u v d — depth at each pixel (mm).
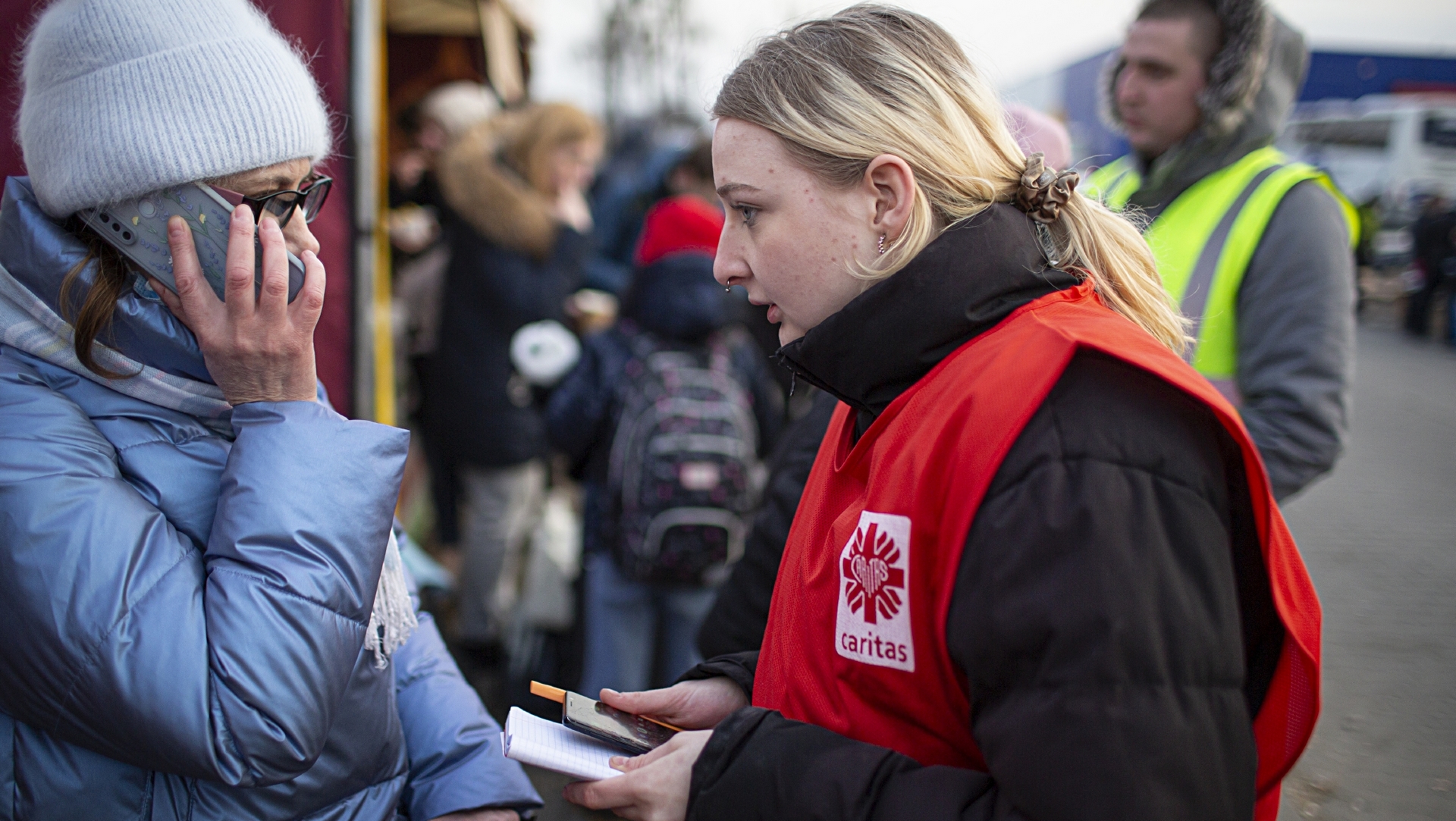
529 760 1037
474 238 3436
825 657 1060
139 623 998
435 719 1396
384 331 3176
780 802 950
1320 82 15695
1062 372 893
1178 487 875
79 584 996
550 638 3316
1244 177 2043
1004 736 859
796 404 3158
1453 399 8602
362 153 2516
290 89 1124
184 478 1111
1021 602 852
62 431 1057
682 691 1284
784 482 1807
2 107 1672
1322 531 5227
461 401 3469
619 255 7285
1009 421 887
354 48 2488
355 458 1104
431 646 1476
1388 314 13195
